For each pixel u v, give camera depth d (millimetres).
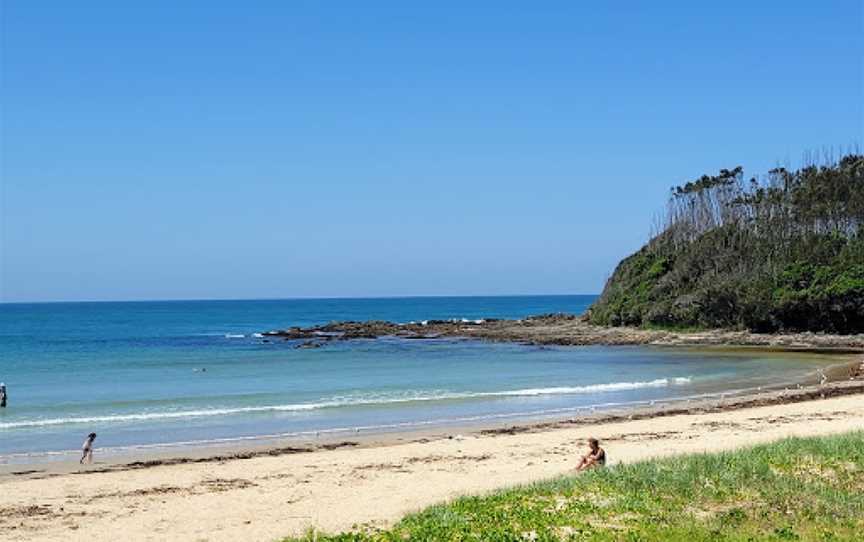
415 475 24906
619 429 32969
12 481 24453
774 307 96812
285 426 35969
